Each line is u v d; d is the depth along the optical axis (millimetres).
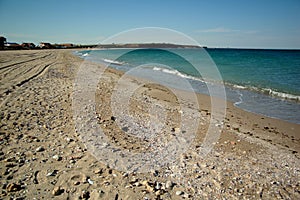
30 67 19531
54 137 5715
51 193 3658
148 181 4156
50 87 11727
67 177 4098
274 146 6414
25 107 7930
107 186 3936
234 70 25656
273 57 51656
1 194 3545
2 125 6188
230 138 6734
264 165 5164
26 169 4254
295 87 15719
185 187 4086
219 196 3889
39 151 4961
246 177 4547
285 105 11297
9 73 15664
